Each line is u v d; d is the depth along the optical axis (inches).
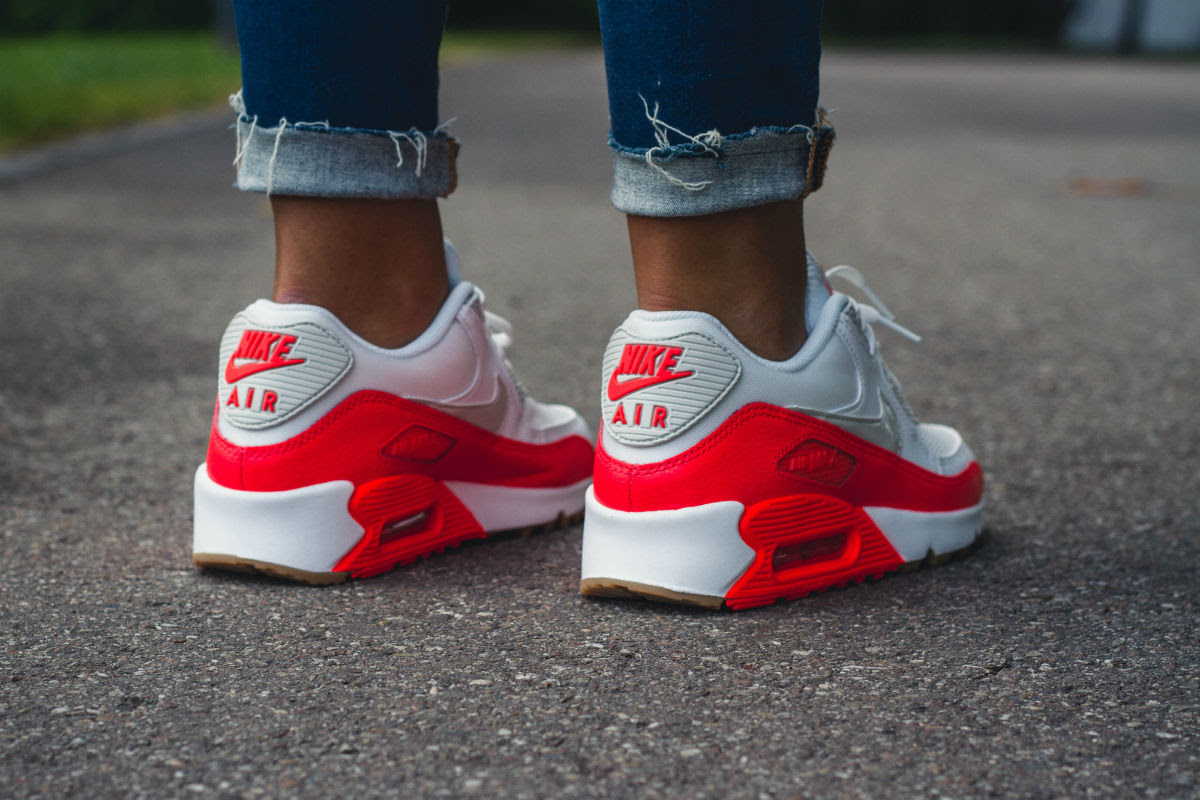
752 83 42.6
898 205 179.5
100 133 246.4
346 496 48.5
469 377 51.8
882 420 49.3
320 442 47.8
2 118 231.6
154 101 293.6
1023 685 39.4
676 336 44.9
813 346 46.9
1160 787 33.0
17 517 57.0
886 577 50.5
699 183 43.3
